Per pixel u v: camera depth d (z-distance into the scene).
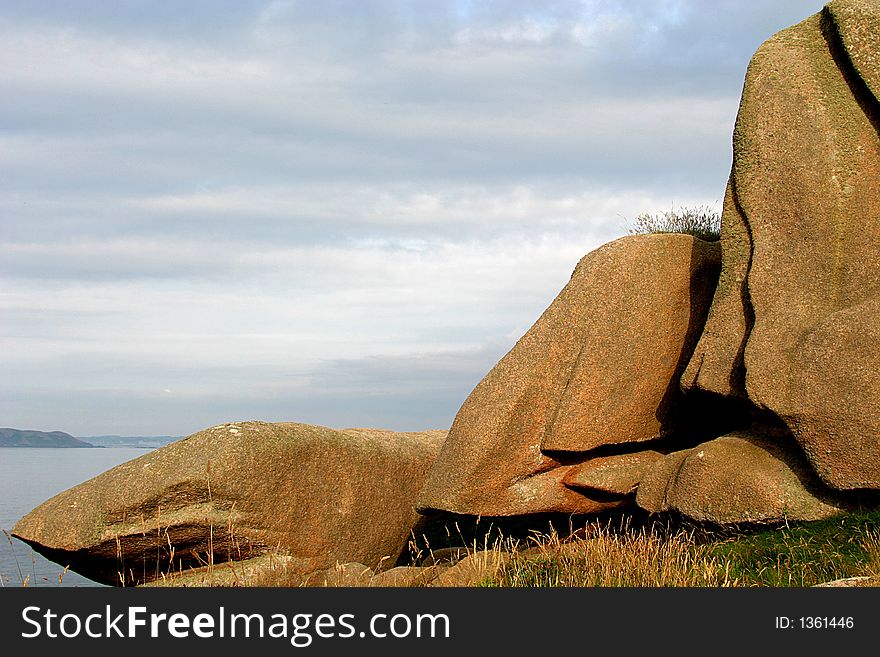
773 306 8.97
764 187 9.26
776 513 8.35
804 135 9.19
